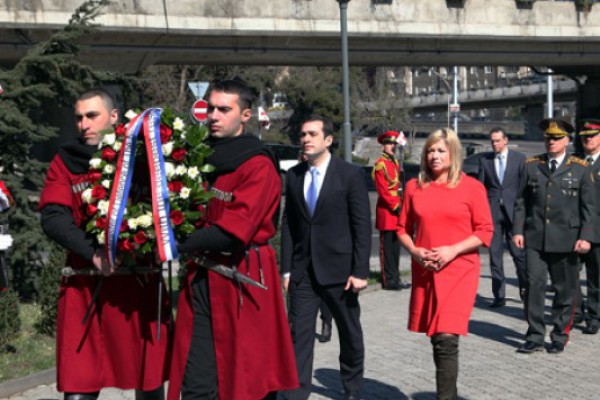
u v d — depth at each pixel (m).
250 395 4.58
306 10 27.17
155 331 4.75
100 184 4.56
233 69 47.38
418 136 105.12
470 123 106.50
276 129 63.72
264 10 26.42
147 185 4.65
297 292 6.52
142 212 4.52
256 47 27.81
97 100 4.87
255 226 4.52
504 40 31.69
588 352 8.26
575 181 8.26
